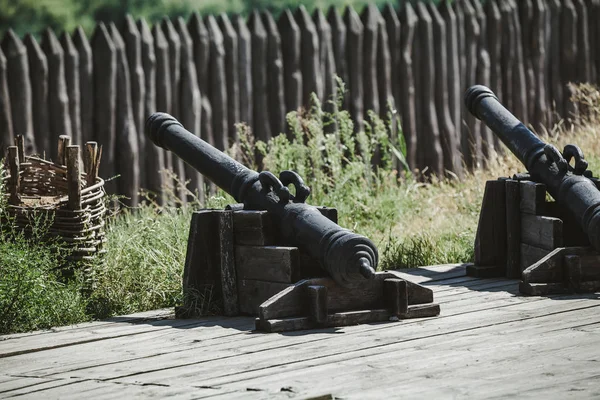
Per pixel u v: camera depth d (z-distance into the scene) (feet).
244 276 31.30
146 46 54.34
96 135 53.67
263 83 57.00
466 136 62.59
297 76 57.62
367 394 21.29
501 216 36.96
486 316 29.68
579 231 34.94
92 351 26.94
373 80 59.62
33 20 107.86
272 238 30.96
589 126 58.23
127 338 28.50
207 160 33.24
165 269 35.45
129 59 54.08
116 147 53.93
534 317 29.30
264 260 30.63
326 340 27.02
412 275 37.60
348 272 28.53
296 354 25.49
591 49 66.80
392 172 53.98
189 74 55.36
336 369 23.72
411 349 25.59
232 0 113.09
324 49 58.39
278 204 30.96
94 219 34.86
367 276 28.12
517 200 36.22
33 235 33.68
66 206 34.09
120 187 53.83
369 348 25.86
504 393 21.01
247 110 56.70
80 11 109.40
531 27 64.69
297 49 57.62
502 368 23.24
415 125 61.00
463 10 62.44
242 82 56.54
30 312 30.55
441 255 41.55
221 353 25.98
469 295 33.35
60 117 52.65
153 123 34.88
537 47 64.64
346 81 59.21
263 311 28.50
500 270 36.86
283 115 57.52
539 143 36.45
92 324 30.89
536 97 64.95
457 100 61.93
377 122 55.57
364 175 54.95
